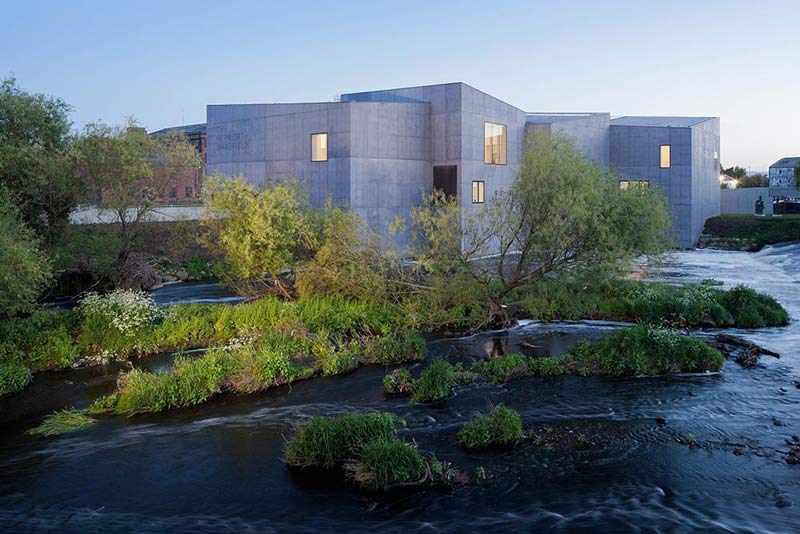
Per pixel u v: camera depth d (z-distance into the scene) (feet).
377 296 73.41
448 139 123.13
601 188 70.59
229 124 132.16
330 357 54.65
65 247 78.43
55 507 31.83
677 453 36.88
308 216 80.94
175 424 43.06
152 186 85.81
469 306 73.20
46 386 51.62
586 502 31.27
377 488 33.09
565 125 153.17
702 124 169.89
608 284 70.79
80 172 79.82
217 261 87.92
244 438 40.55
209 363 50.90
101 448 39.19
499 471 34.99
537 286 73.31
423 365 56.49
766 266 125.49
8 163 72.74
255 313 67.26
